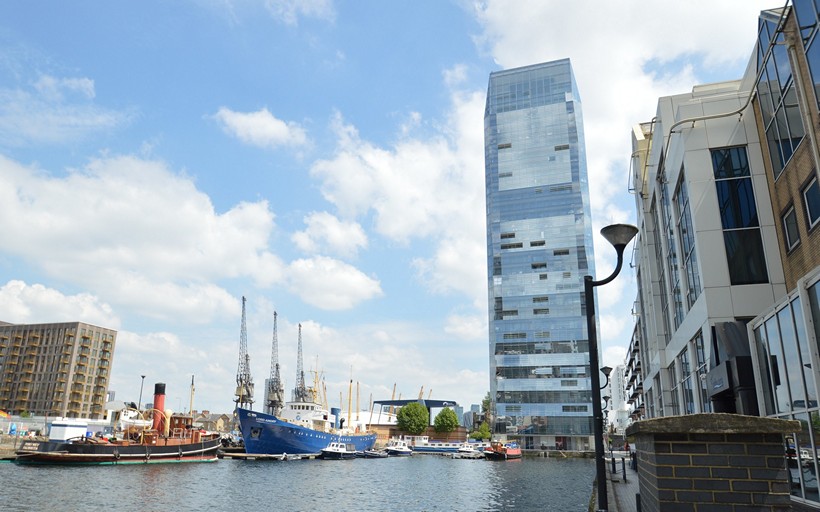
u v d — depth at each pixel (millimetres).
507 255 148500
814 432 15445
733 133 23031
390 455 116938
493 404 138125
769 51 19969
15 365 154625
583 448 127875
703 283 22297
